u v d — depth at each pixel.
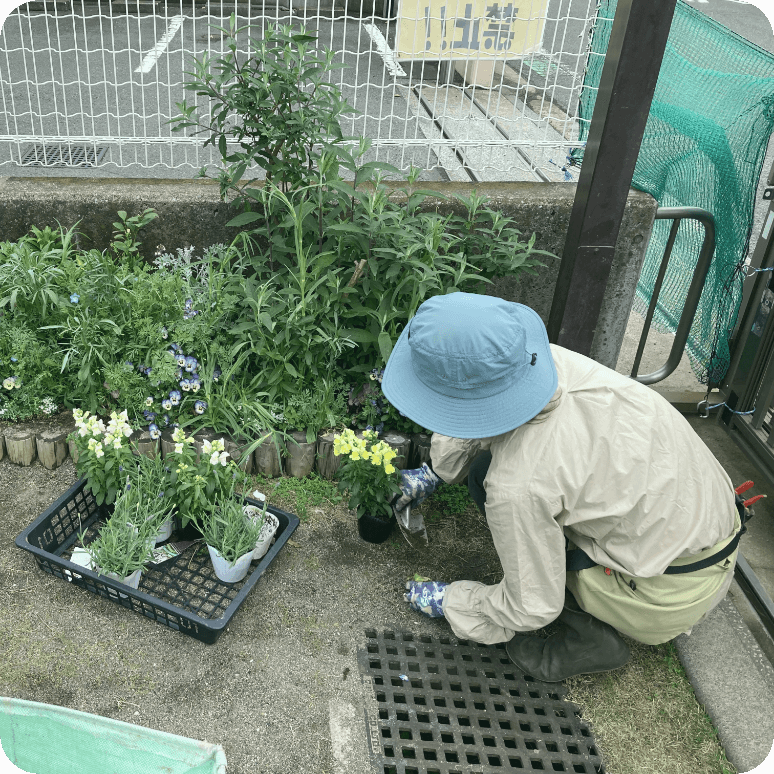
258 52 3.02
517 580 2.11
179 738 2.00
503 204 3.50
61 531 2.72
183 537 2.80
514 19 3.73
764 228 3.40
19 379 3.05
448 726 2.27
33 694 2.23
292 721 2.23
